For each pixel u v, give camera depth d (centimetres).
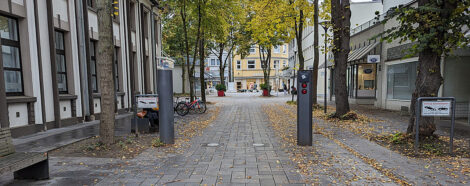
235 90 5050
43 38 852
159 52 2031
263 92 3148
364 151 556
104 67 589
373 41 1608
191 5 1552
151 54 1831
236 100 2466
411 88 1279
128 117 1216
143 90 1650
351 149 577
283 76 4497
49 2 870
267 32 1541
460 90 1027
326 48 1131
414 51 565
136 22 1584
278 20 1427
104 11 573
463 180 389
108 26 582
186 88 4228
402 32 579
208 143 657
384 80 1502
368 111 1339
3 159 360
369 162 483
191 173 433
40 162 399
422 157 502
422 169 439
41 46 841
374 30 1595
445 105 506
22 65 795
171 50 3294
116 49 1364
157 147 610
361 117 1031
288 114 1284
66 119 942
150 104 723
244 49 2700
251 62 5278
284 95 3481
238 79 5288
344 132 781
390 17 606
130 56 1457
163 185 383
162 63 636
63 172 436
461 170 429
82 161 496
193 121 1071
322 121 1004
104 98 597
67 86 996
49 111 868
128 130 852
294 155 538
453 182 383
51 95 879
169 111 639
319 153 550
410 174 417
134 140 683
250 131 829
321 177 412
